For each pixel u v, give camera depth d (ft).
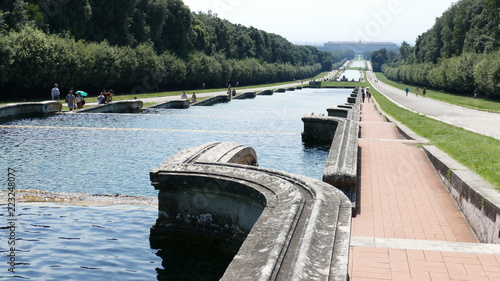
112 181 47.67
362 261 20.67
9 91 156.97
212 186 28.96
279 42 609.42
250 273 14.83
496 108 142.31
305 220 18.81
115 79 199.52
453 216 30.50
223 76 330.13
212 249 29.48
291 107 173.06
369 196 34.40
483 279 18.72
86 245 28.48
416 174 41.78
